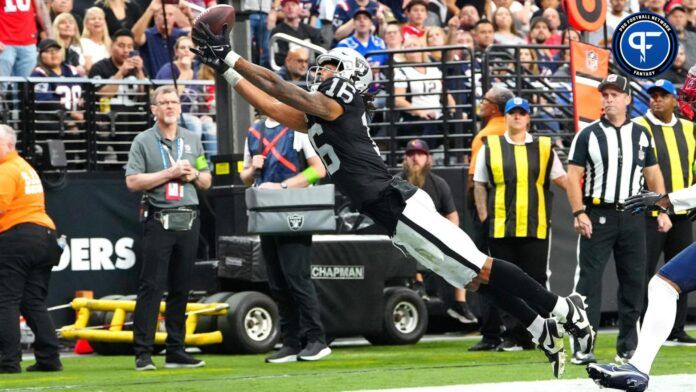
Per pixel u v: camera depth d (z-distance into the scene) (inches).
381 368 501.7
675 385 413.1
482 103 612.7
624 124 523.8
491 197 572.4
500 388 411.5
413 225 373.1
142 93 718.5
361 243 613.9
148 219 511.5
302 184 534.6
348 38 829.8
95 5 807.1
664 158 586.2
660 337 369.4
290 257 532.4
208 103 733.9
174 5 804.6
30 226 510.6
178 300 519.2
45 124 695.7
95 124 701.9
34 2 758.5
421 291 669.3
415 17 859.4
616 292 716.0
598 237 520.1
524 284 375.2
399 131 785.6
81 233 683.4
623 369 367.2
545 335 381.1
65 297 677.3
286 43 812.0
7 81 677.9
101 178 690.2
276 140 543.5
